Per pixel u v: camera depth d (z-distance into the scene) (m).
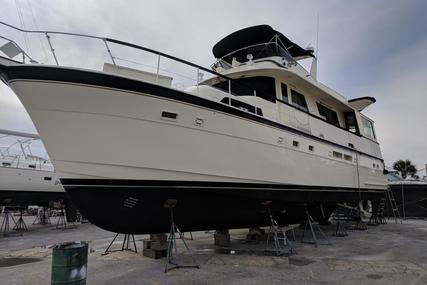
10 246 8.31
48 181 14.17
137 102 4.91
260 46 9.13
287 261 6.06
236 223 6.99
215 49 9.62
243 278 4.91
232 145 5.92
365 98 12.40
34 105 4.65
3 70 4.56
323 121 8.98
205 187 5.66
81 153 4.82
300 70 8.94
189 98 5.35
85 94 4.67
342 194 9.63
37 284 4.67
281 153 6.89
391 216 17.02
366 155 11.52
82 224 14.62
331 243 8.29
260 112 6.91
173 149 5.25
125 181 5.05
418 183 17.42
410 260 6.16
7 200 12.91
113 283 4.69
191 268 5.51
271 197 6.76
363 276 4.99
